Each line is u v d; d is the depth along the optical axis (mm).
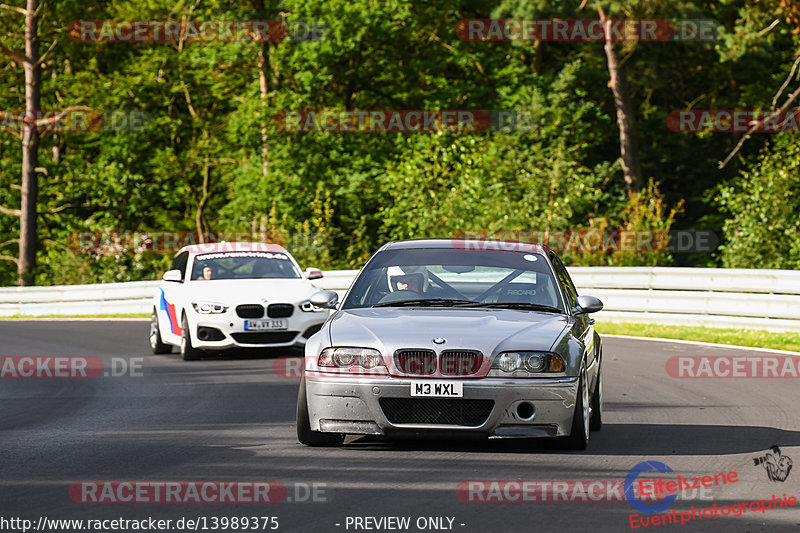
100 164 167625
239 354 56219
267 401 37969
